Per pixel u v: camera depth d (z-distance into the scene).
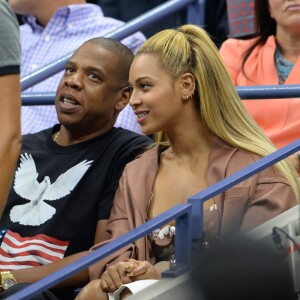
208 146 7.20
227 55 9.42
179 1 9.80
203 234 5.92
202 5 10.75
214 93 7.16
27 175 7.78
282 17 9.06
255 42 9.38
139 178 7.25
